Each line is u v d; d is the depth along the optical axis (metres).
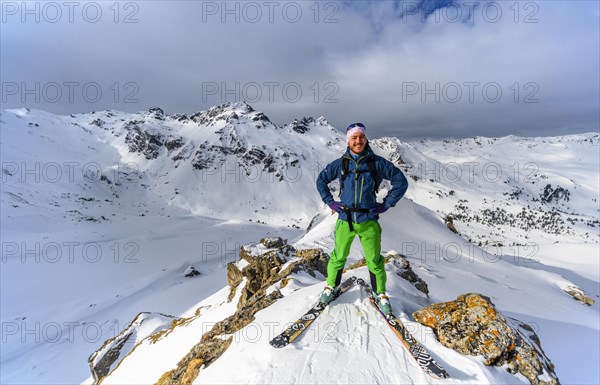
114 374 10.95
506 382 4.35
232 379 4.48
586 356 17.22
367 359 4.53
